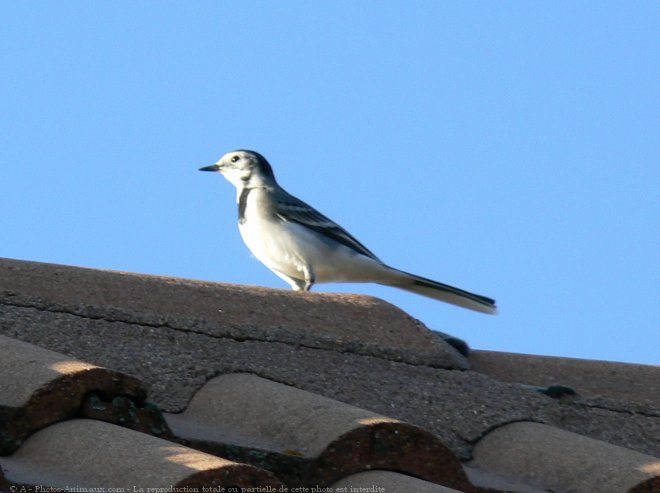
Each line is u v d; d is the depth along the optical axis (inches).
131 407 354.6
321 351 464.8
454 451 430.9
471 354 530.6
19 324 423.8
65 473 325.4
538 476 416.2
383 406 444.1
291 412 386.3
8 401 346.6
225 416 399.2
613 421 483.8
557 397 487.8
